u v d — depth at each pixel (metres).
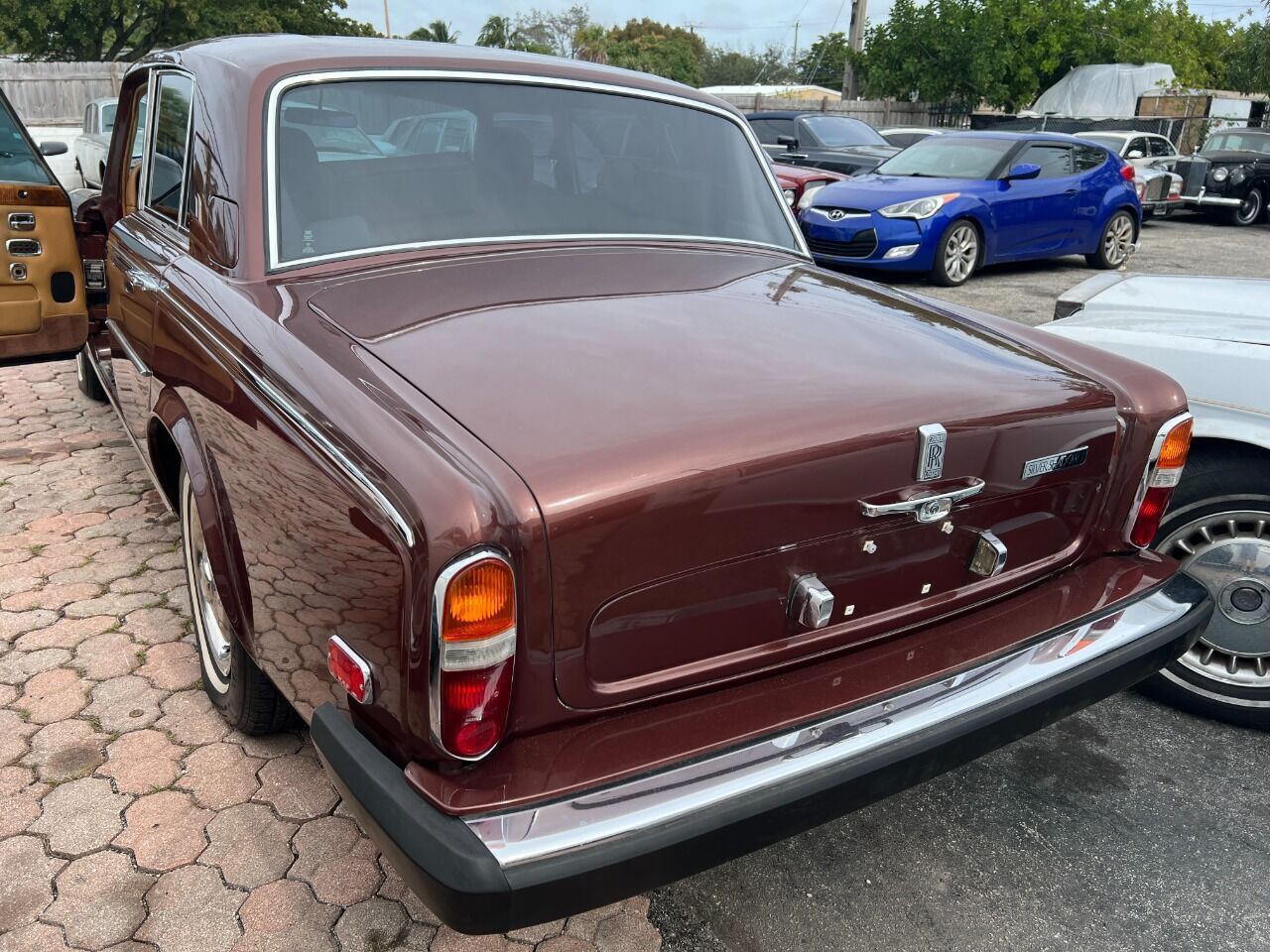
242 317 2.09
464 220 2.52
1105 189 10.70
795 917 2.23
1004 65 24.73
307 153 2.40
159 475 2.94
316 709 1.78
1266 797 2.67
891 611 1.97
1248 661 2.91
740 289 2.47
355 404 1.67
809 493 1.74
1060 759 2.82
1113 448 2.22
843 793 1.71
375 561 1.56
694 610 1.71
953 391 1.96
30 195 3.72
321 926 2.12
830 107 23.45
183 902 2.17
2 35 27.78
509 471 1.54
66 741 2.69
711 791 1.60
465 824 1.50
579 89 2.78
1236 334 2.96
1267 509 2.78
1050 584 2.25
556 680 1.61
